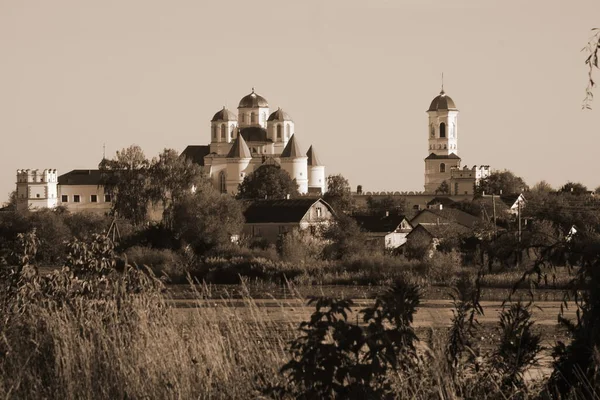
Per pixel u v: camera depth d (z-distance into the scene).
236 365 26.77
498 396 23.97
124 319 30.33
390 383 22.42
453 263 107.44
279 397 23.95
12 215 167.88
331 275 113.88
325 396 21.39
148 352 27.33
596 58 23.30
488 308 70.38
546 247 24.77
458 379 24.09
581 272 23.77
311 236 157.75
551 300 67.75
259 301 77.06
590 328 23.31
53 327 29.55
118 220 182.00
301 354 21.98
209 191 180.75
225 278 118.00
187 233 169.12
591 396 22.27
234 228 174.50
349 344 21.50
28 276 34.66
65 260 35.44
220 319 30.27
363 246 162.25
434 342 24.81
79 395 26.31
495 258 25.53
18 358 28.06
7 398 26.06
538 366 24.77
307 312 40.41
